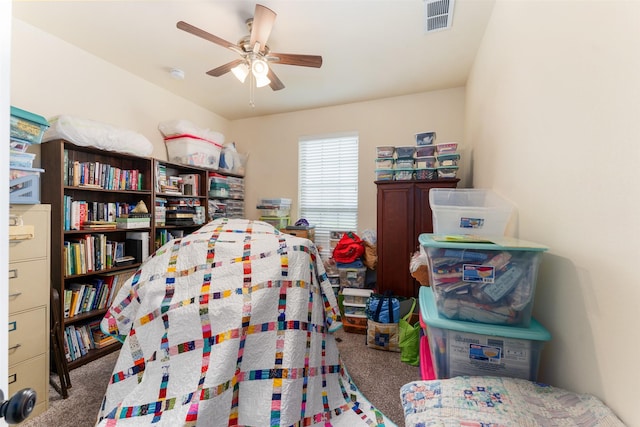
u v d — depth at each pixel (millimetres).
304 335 1352
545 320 1028
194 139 3178
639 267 602
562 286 919
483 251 992
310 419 1264
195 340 1151
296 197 3900
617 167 673
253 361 1206
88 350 2213
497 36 1756
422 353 1396
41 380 1642
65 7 1893
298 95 3342
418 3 1836
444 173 2691
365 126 3518
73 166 2154
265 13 1688
